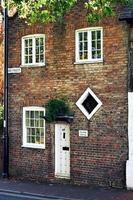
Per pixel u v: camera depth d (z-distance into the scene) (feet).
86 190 70.64
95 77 73.82
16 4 60.90
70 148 76.38
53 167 78.64
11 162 84.23
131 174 69.82
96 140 73.51
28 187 74.43
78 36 76.07
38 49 81.35
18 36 83.41
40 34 80.59
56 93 78.33
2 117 86.74
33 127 81.71
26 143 82.53
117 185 71.41
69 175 76.74
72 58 76.48
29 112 82.33
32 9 60.34
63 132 77.66
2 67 92.02
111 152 72.08
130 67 70.59
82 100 75.10
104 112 72.74
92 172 74.02
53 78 78.84
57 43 78.33
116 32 71.77
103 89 72.95
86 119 74.54
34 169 81.10
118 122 71.41
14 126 83.97
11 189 72.79
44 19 59.36
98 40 74.02
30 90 81.82
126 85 70.69
